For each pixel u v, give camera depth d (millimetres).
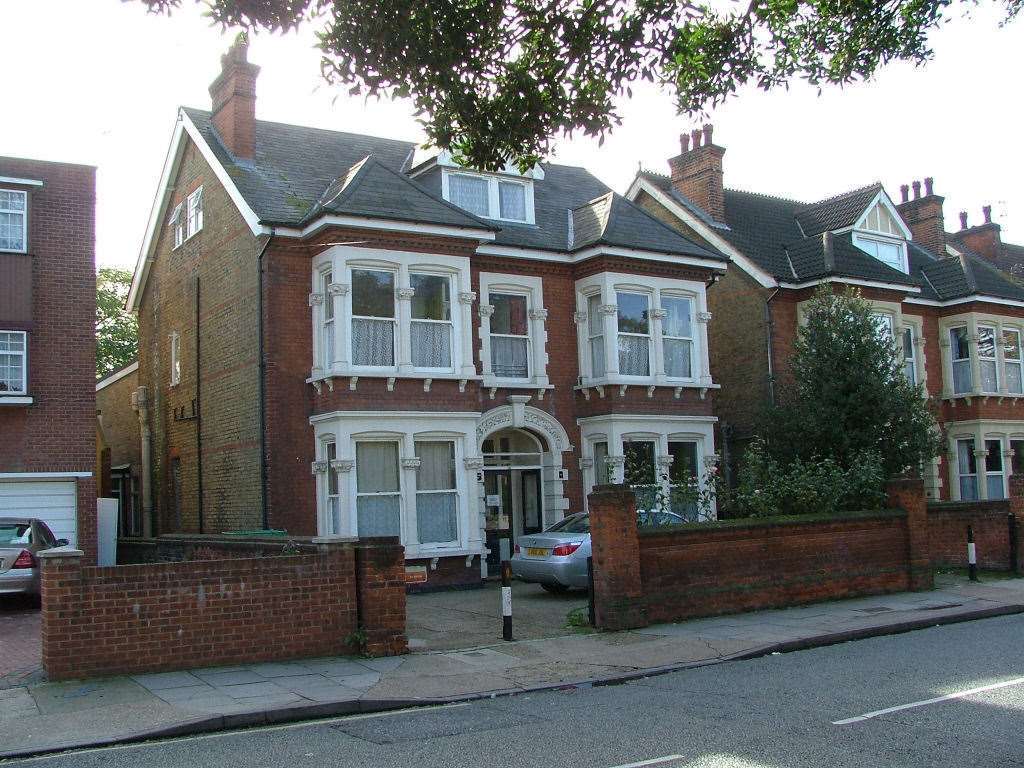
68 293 18344
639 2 10406
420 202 19156
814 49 11531
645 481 19281
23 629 13602
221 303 20578
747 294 24766
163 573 10734
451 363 19078
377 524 18141
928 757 7168
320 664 11180
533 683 10430
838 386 19781
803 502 17031
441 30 10141
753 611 15055
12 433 17641
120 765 7457
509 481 21438
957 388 28141
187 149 22984
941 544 20453
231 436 19828
